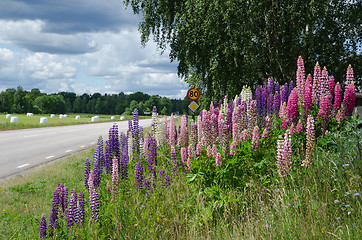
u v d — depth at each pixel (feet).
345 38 55.98
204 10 58.39
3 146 52.95
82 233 14.28
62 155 42.91
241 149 17.85
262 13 55.67
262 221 12.79
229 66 62.90
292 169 15.37
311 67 56.13
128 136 29.09
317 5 50.29
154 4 72.38
